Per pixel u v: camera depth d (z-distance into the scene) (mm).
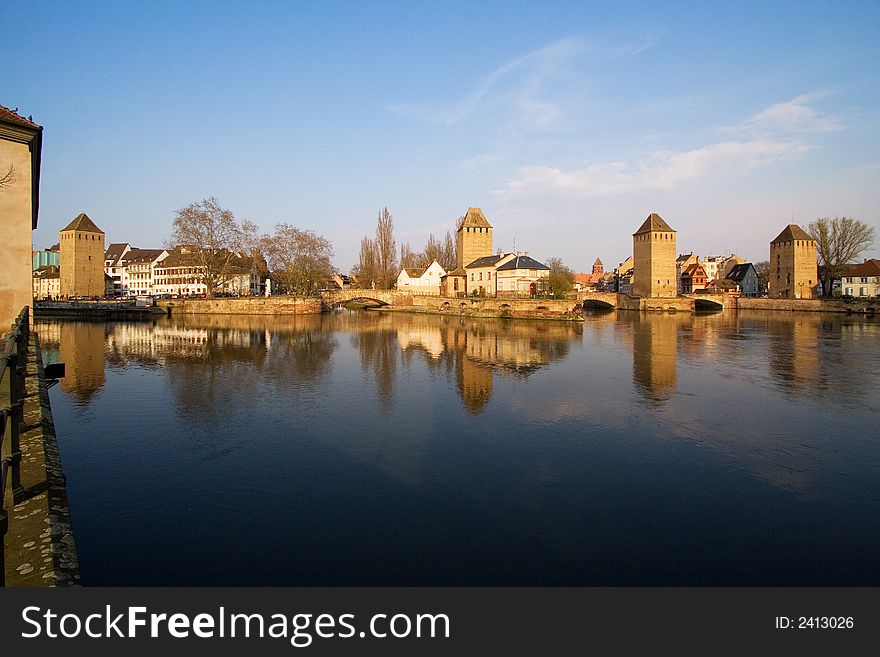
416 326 61156
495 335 50781
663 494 12703
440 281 114688
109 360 32969
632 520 11383
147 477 13641
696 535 10734
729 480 13570
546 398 22812
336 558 9781
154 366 30688
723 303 100375
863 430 17828
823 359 33750
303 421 18953
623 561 9742
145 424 18422
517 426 18422
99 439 16719
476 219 111500
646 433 17578
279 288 125375
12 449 6574
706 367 30969
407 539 10539
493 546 10273
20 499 6641
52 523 6098
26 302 17812
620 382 26516
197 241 76562
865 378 27141
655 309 98750
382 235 103812
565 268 124812
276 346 41125
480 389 24703
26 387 12094
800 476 13812
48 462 7758
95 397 22531
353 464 14633
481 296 85438
